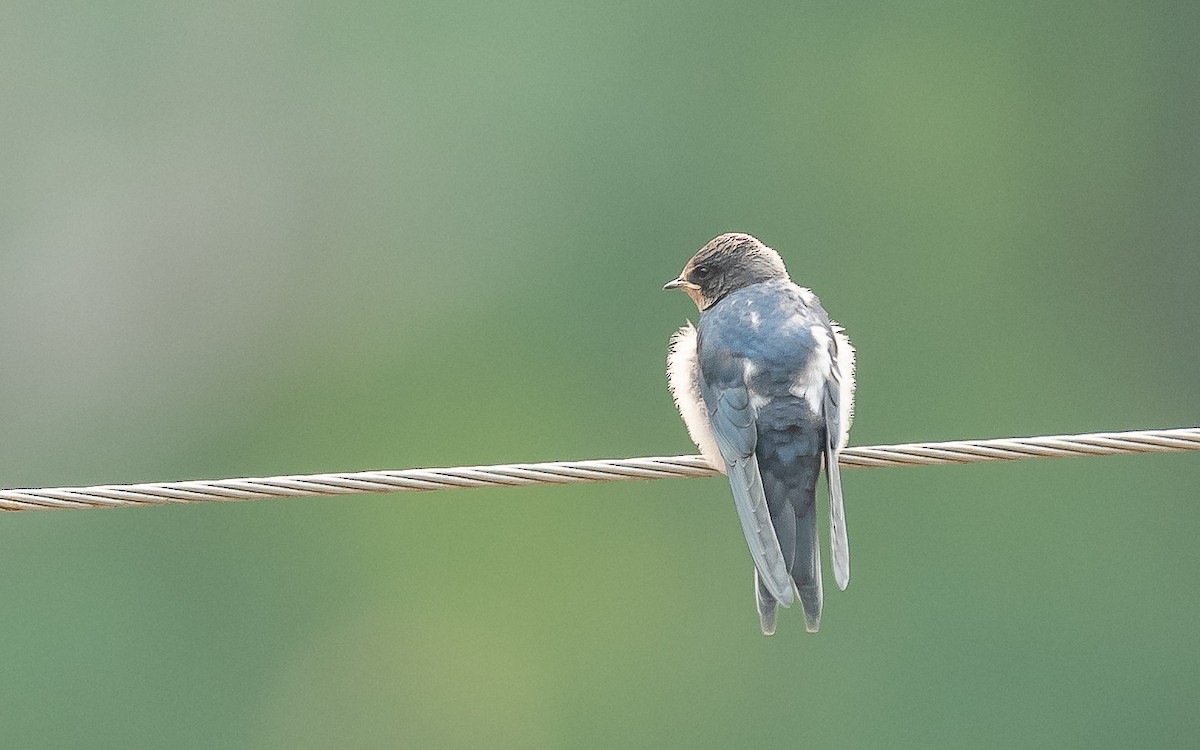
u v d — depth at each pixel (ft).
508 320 68.85
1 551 61.46
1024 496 62.28
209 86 75.00
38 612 61.16
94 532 61.93
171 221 74.49
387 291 71.15
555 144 69.36
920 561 59.36
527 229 69.36
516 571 63.26
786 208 68.64
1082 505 62.64
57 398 73.46
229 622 61.98
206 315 73.77
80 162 75.00
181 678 60.95
